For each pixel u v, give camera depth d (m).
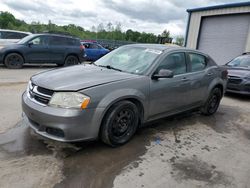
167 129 4.14
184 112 4.48
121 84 3.15
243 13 11.91
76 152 3.05
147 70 3.58
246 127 4.66
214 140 3.85
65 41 11.30
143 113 3.51
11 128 3.60
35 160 2.79
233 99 7.22
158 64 3.69
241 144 3.79
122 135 3.32
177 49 4.20
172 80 3.86
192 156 3.23
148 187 2.48
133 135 3.67
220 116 5.27
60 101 2.76
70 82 2.97
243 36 12.09
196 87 4.44
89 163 2.83
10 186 2.30
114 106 3.06
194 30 14.58
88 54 14.93
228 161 3.18
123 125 3.28
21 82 7.04
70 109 2.73
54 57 10.91
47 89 2.89
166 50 3.99
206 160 3.16
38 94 2.96
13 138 3.29
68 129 2.72
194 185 2.59
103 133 3.06
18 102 4.92
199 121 4.77
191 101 4.44
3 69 9.56
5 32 12.13
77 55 11.72
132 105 3.28
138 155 3.12
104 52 15.84
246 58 8.20
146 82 3.44
